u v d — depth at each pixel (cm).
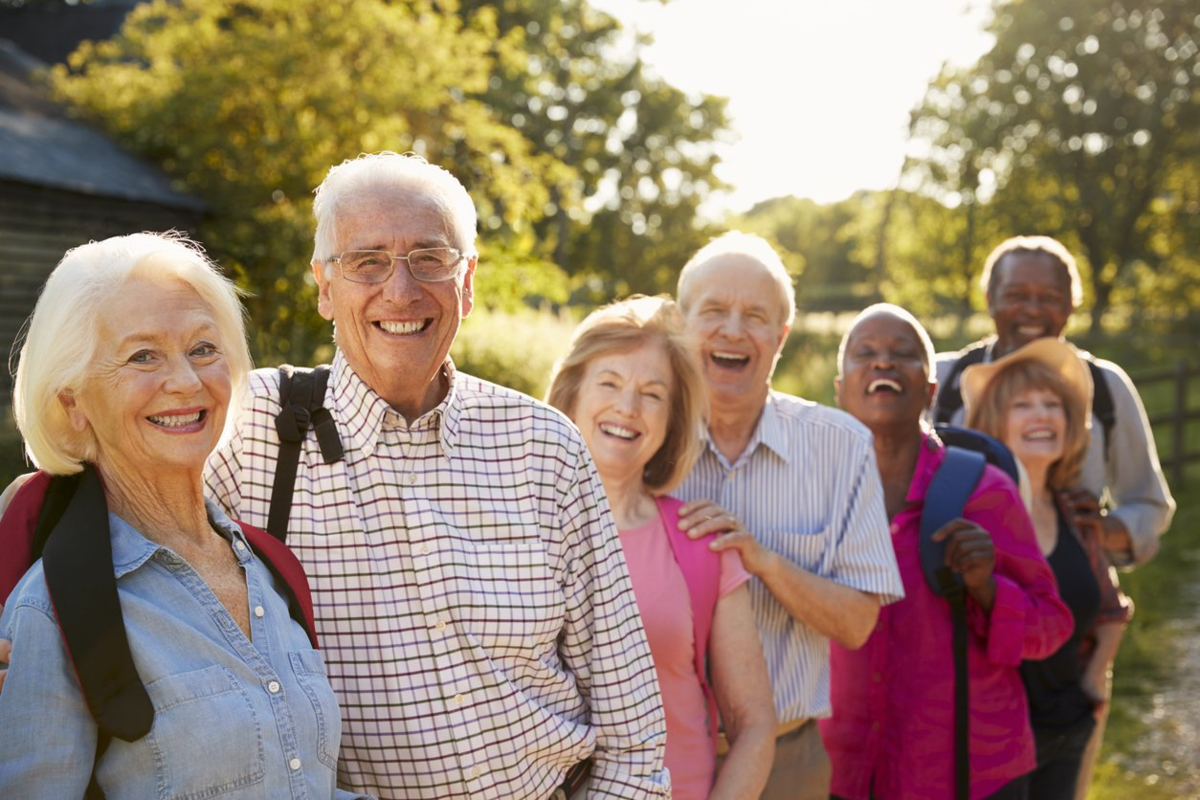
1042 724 319
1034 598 286
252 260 1309
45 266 1277
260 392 189
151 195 1346
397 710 184
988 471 296
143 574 147
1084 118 3638
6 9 2894
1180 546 890
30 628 135
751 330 268
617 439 237
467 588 187
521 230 1830
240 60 1509
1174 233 3622
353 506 185
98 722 135
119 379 146
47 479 151
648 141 3544
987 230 4053
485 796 186
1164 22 3553
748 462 275
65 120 1573
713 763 233
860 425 279
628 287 3588
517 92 2952
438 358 193
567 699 202
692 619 232
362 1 1570
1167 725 536
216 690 143
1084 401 340
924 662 282
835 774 293
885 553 267
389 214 186
